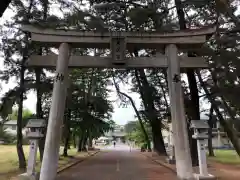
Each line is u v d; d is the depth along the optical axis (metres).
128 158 23.67
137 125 45.62
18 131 13.55
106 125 29.52
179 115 10.04
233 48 11.33
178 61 10.70
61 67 10.16
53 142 9.34
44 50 14.07
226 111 12.67
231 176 11.39
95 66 10.60
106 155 28.50
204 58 11.08
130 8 12.80
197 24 14.23
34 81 13.59
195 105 13.78
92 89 22.61
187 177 9.29
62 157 21.02
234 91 11.01
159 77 21.94
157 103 22.03
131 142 70.50
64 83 10.11
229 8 11.25
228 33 11.59
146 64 10.69
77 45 10.71
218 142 42.75
